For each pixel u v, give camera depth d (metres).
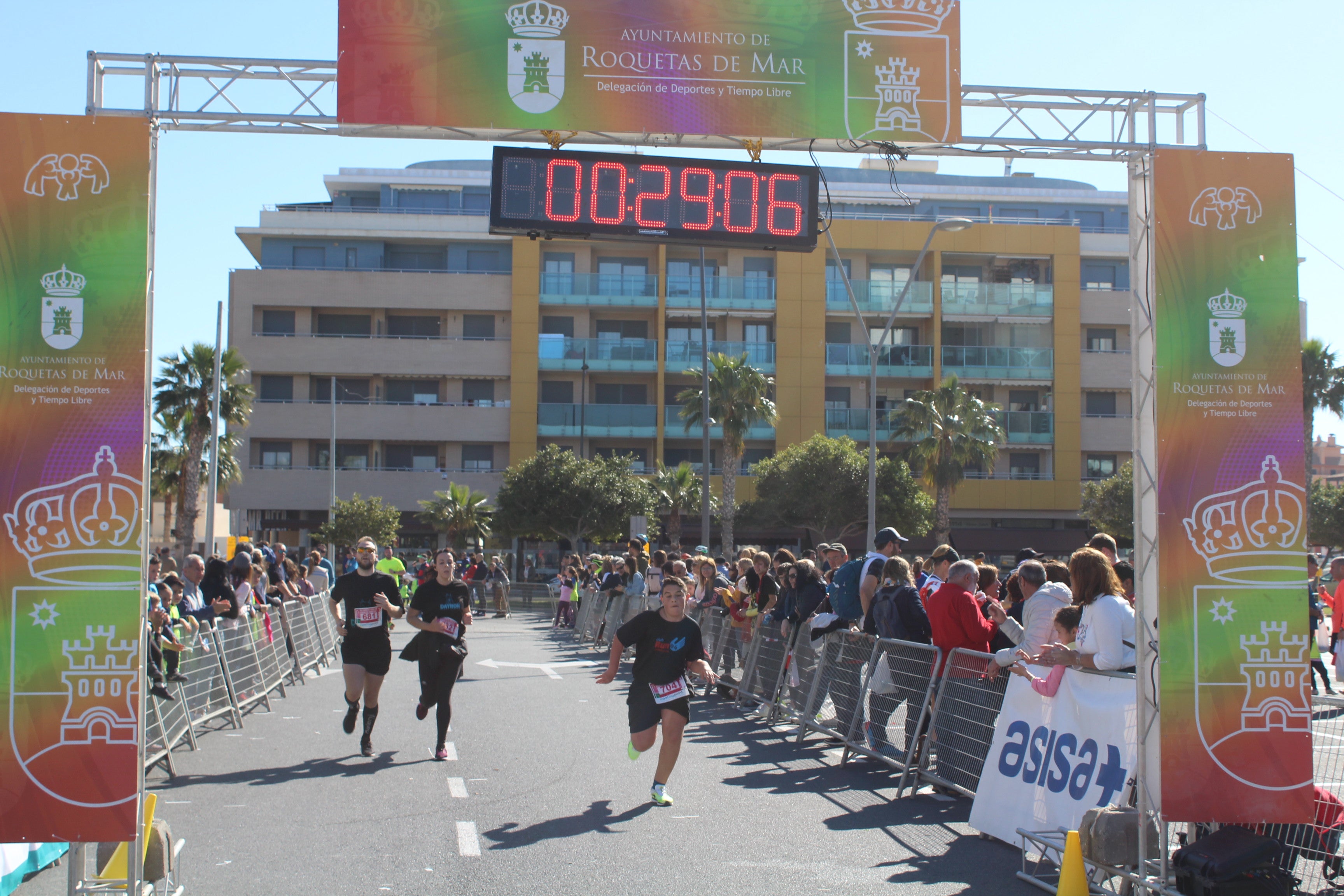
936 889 5.99
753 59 7.05
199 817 7.54
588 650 22.02
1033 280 55.44
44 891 6.13
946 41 7.18
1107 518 47.94
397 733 11.20
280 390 53.16
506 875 6.15
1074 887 5.65
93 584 5.81
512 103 6.88
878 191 58.53
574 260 54.56
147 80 6.62
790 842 6.95
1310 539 43.03
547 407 52.88
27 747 5.73
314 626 18.08
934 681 8.48
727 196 7.41
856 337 54.44
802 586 11.63
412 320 54.09
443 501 48.09
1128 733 6.40
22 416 5.84
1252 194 6.60
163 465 42.81
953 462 45.66
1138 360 6.82
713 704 13.95
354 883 5.99
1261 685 6.31
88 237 5.94
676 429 52.62
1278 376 6.51
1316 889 6.08
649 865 6.38
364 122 6.78
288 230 53.41
